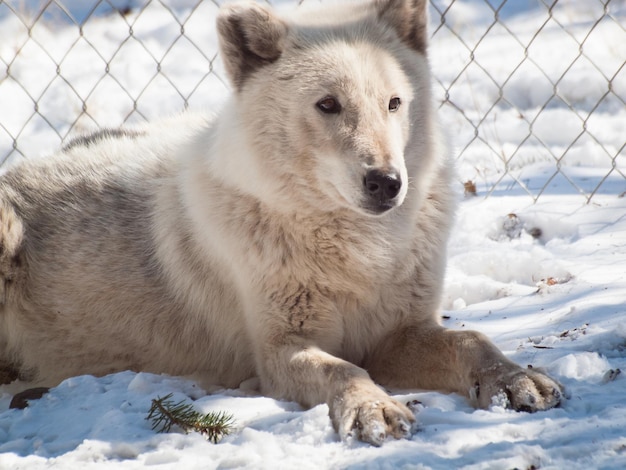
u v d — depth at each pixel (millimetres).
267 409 6941
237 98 8141
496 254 10703
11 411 7387
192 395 7570
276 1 16703
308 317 7898
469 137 17359
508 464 5254
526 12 24359
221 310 8484
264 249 7820
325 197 7684
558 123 17469
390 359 8141
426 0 8367
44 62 21375
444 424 6242
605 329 8062
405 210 8000
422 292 8188
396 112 7809
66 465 5832
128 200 9172
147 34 22750
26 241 9172
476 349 7168
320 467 5602
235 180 7961
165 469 5680
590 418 5914
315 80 7645
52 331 9102
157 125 10688
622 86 18984
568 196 12805
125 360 9000
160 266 8742
